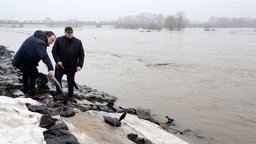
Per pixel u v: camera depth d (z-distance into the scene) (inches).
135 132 301.3
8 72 582.6
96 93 519.2
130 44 2118.6
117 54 1395.2
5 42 1857.8
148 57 1294.3
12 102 272.5
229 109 508.4
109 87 651.5
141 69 937.5
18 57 332.8
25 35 2847.0
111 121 293.7
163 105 518.6
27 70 339.3
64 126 235.5
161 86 680.4
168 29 6545.3
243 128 415.5
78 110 312.0
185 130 393.7
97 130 268.1
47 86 408.8
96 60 1149.1
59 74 358.9
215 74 869.8
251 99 580.4
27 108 267.7
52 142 205.0
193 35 4008.4
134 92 609.9
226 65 1078.4
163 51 1601.9
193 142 354.3
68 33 344.8
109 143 246.8
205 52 1585.9
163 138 317.7
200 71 925.8
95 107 361.7
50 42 324.2
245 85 717.3
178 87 677.9
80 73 827.4
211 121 439.8
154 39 2854.3
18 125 223.6
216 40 2817.4
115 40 2593.5
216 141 364.5
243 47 1980.8
